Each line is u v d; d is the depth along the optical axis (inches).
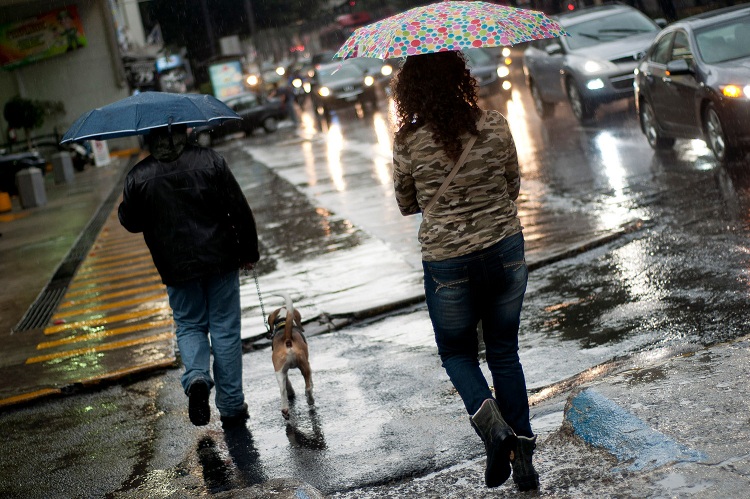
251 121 1321.4
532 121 781.3
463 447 184.9
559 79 705.6
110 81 1501.0
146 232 217.9
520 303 143.5
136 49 1699.1
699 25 476.7
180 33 2504.9
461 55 138.5
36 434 243.6
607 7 729.6
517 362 146.9
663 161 499.8
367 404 225.1
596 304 281.4
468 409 141.0
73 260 543.5
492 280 139.2
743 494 120.0
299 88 1683.1
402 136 138.1
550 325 269.0
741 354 171.0
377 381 242.8
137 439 226.5
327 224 504.7
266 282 389.1
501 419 136.3
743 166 437.1
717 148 447.2
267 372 269.9
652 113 519.8
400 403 221.9
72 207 839.1
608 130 649.0
